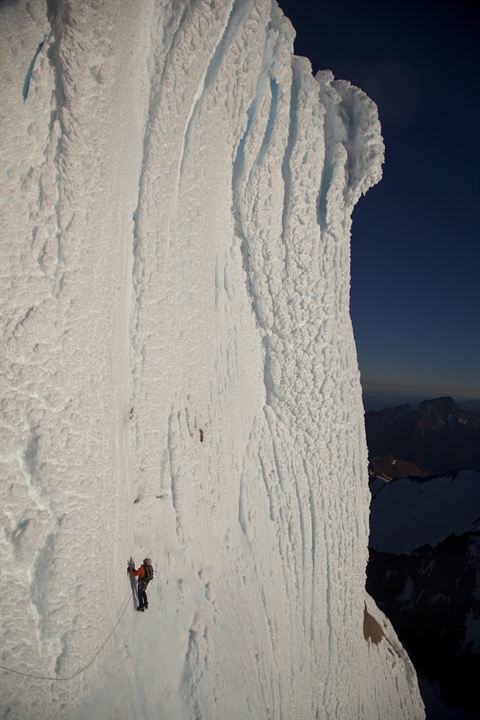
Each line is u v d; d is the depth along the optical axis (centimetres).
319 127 1175
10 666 661
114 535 822
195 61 904
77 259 748
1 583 662
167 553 937
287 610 1184
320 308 1211
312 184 1172
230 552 1090
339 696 1248
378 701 1391
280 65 1070
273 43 1072
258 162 1095
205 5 876
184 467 984
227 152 1048
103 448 802
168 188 922
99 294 795
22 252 687
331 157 1211
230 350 1130
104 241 801
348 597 1323
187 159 957
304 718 1140
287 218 1149
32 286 699
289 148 1139
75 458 743
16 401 683
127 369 887
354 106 1255
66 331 739
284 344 1197
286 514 1214
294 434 1234
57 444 720
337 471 1289
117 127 804
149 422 921
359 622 1364
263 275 1155
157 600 879
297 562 1228
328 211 1195
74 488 738
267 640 1096
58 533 714
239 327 1151
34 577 698
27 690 671
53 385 720
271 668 1075
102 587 775
